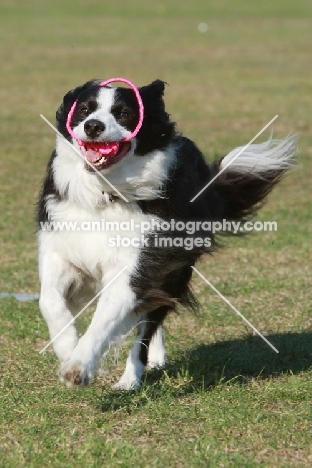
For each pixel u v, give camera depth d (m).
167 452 7.45
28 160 22.38
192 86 35.19
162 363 10.16
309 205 18.88
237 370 9.92
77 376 7.90
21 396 8.84
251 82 36.56
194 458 7.30
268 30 57.06
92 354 8.10
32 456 7.30
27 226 17.02
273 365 10.09
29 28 55.97
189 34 54.50
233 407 8.51
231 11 69.50
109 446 7.48
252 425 8.07
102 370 8.92
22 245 15.88
